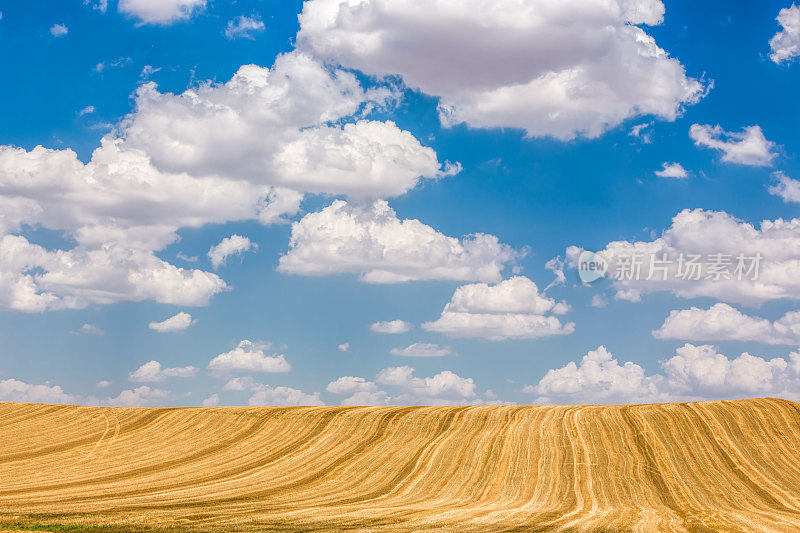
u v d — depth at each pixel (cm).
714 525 3044
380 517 3178
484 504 3672
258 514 3192
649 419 5141
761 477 4134
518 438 4881
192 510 3272
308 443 5116
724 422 5025
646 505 3619
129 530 2650
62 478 4244
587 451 4581
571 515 3309
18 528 2659
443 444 4878
